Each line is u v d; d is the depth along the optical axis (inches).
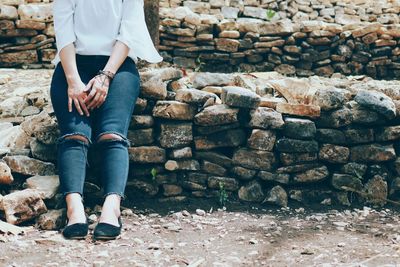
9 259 84.6
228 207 117.2
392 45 199.8
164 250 91.0
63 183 97.8
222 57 202.7
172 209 115.4
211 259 87.0
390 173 122.0
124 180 100.0
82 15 108.5
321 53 202.1
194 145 119.4
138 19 110.4
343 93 120.1
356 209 117.6
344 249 91.8
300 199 120.2
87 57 108.7
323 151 119.9
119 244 93.0
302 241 96.3
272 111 118.7
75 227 93.6
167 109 116.5
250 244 94.7
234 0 241.4
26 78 170.1
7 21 196.5
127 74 107.5
